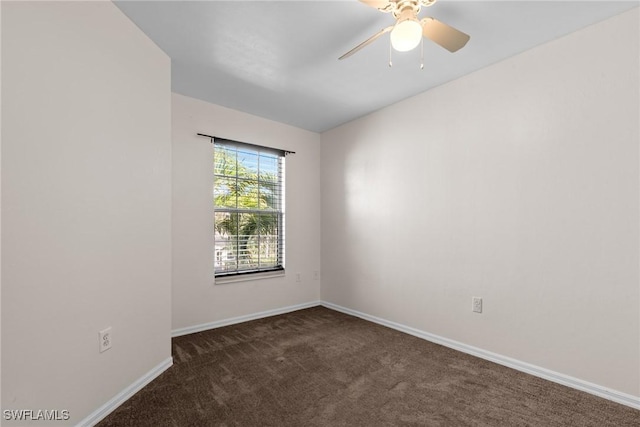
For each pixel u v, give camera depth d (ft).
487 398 5.74
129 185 5.82
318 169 13.08
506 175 7.20
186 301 9.36
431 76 8.11
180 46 6.74
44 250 4.19
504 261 7.22
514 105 7.07
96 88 5.09
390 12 5.37
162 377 6.51
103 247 5.19
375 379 6.48
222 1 5.32
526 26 6.01
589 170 5.99
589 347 5.96
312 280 12.82
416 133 9.27
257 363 7.24
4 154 3.73
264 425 4.95
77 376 4.66
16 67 3.87
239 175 10.85
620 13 5.62
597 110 5.90
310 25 6.01
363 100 9.73
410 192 9.41
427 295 8.88
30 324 4.00
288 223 12.06
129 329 5.77
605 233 5.80
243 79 8.32
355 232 11.41
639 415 5.21
